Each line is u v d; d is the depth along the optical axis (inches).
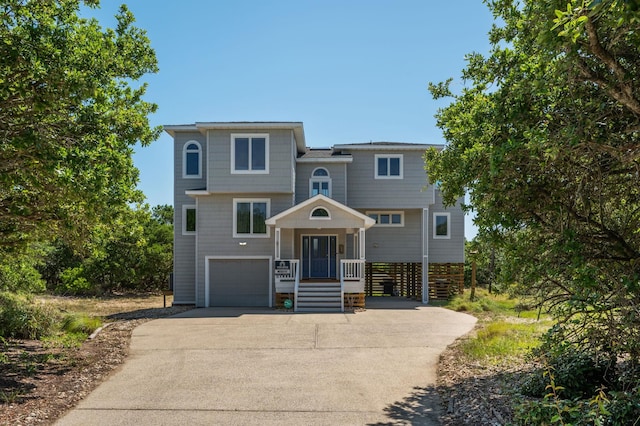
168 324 653.9
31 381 357.4
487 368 388.8
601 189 238.4
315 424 275.1
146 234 1416.1
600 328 263.7
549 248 247.6
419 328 610.2
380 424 275.0
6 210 344.2
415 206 983.6
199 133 968.3
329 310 808.3
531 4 219.1
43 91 277.3
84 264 1262.3
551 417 201.9
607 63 181.2
